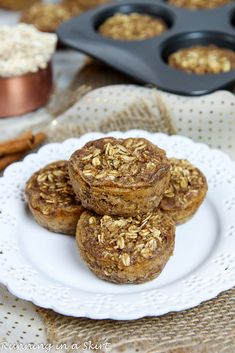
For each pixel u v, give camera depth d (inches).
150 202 19.8
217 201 22.0
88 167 19.9
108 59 29.0
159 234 19.4
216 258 19.7
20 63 28.0
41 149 24.0
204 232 21.1
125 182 19.3
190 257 20.1
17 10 39.6
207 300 18.9
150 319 18.9
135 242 19.2
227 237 20.5
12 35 29.2
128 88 27.9
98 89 28.0
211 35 31.5
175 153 24.0
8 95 28.6
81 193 20.0
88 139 24.4
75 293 18.7
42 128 28.0
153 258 18.8
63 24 31.9
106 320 18.9
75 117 28.0
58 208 20.7
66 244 20.8
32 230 21.3
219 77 27.5
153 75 27.8
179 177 21.9
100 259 18.8
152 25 33.0
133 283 19.2
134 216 20.0
